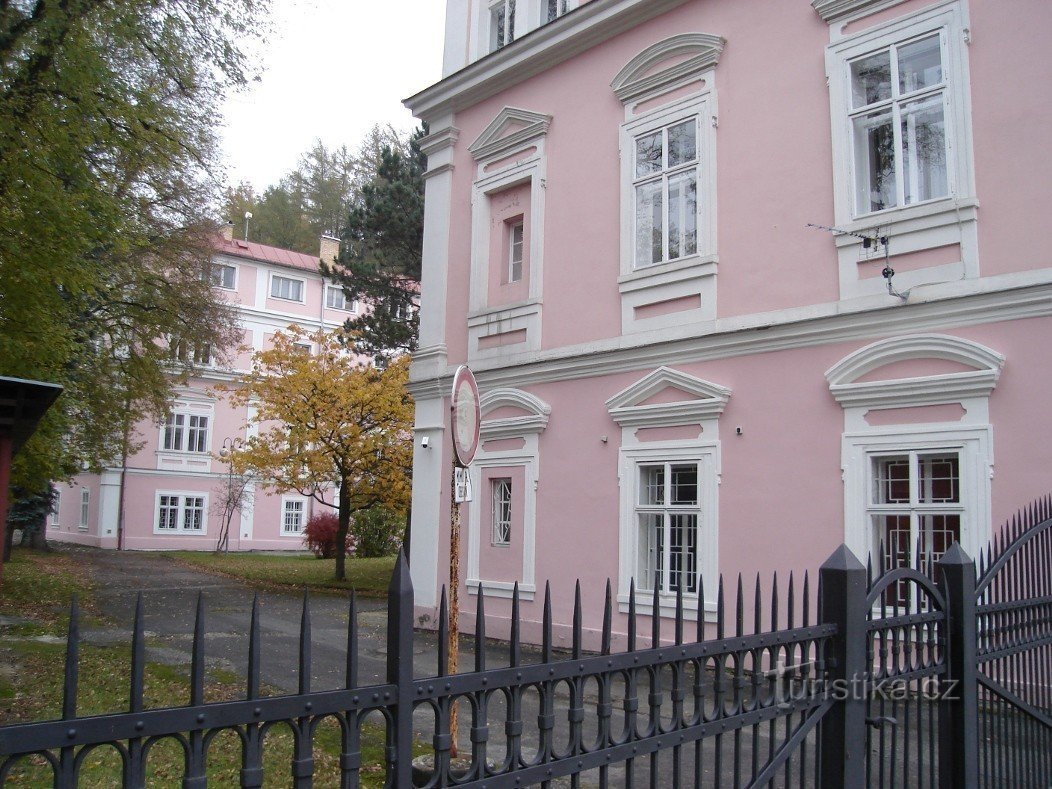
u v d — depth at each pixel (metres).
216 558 31.27
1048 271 8.41
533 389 13.38
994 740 4.53
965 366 8.88
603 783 2.68
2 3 9.88
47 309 11.47
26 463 14.59
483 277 14.66
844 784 3.47
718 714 3.09
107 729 1.73
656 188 12.20
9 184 9.88
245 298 38.28
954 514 8.87
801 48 10.70
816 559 9.76
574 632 2.68
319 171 52.25
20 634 11.58
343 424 20.70
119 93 10.95
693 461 11.11
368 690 2.17
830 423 9.84
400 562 2.31
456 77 15.17
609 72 12.98
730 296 11.02
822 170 10.32
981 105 9.05
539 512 12.95
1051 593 5.19
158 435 36.31
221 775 5.59
